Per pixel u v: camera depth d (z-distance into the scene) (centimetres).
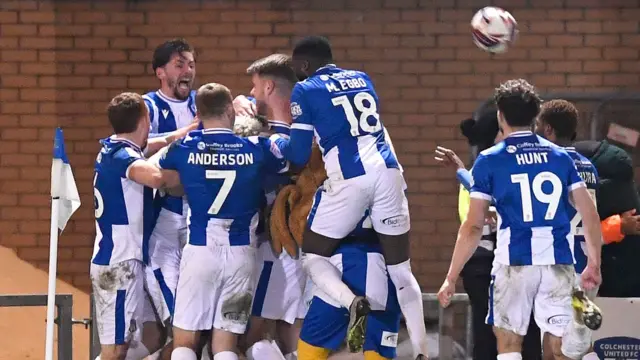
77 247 2803
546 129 1766
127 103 1648
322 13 2797
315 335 1600
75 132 2809
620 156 1892
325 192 1577
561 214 1530
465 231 1561
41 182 2809
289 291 1723
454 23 2798
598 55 2798
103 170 1650
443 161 1867
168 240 1722
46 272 2789
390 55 2803
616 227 1847
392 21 2802
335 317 1588
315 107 1567
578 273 1719
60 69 2803
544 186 1529
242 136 1638
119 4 2803
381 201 1567
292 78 1725
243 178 1590
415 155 2806
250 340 1748
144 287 1703
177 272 1714
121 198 1645
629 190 1888
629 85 2798
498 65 2802
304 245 1596
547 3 2794
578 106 2783
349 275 1584
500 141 1686
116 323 1648
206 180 1580
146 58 2806
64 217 1786
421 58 2803
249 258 1614
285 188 1652
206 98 1598
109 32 2806
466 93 2803
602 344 1806
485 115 1850
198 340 1630
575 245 1722
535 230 1523
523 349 1798
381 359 1622
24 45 2802
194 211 1598
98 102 2811
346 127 1566
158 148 1717
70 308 1908
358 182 1549
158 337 1748
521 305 1535
